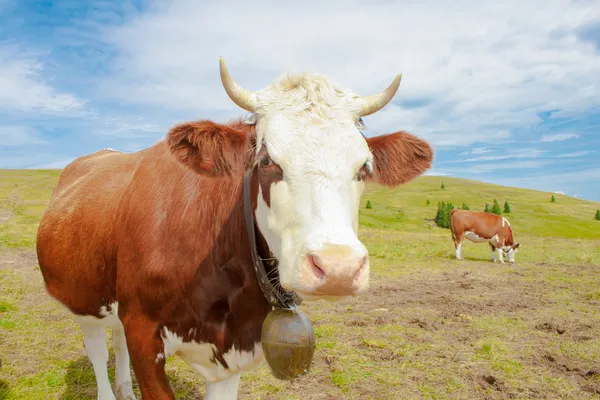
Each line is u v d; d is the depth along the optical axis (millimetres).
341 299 1912
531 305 8062
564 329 6430
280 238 2113
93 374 4574
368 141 2719
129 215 2820
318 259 1825
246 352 2688
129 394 3967
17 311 6727
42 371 4609
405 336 6043
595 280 11055
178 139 2281
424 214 89750
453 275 11727
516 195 130500
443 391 4402
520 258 17312
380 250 15875
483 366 5035
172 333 2689
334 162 2098
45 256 3641
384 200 112312
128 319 2773
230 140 2389
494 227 15641
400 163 2805
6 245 13188
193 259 2607
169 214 2688
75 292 3369
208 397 2883
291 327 2457
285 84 2467
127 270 2750
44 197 44375
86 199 3385
